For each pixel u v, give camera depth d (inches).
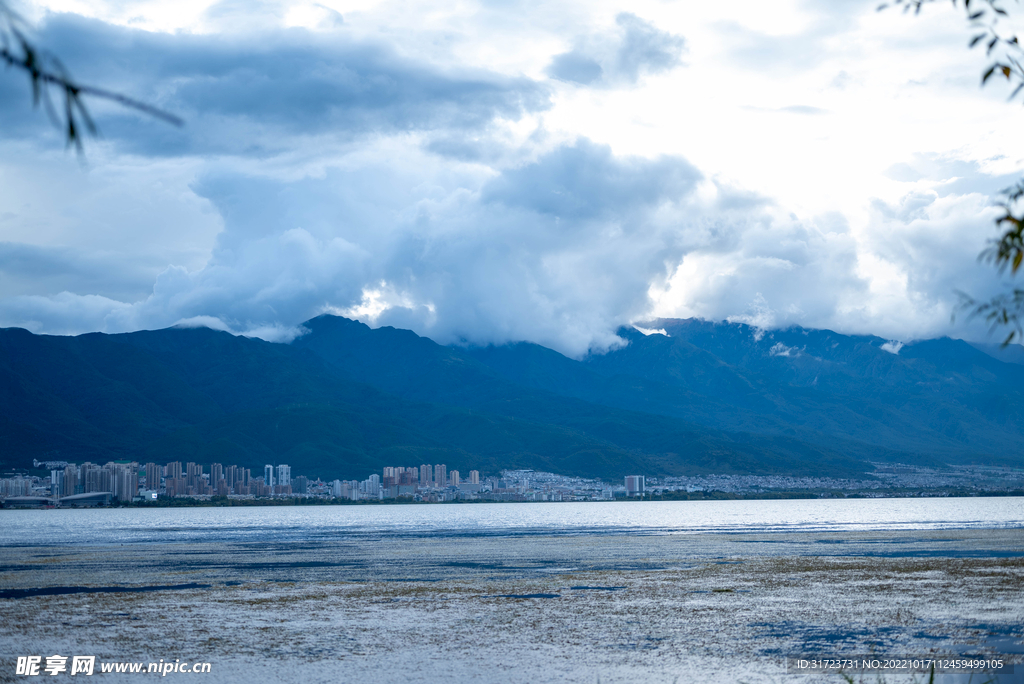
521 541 5152.6
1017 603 2166.6
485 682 1423.5
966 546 4111.7
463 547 4603.8
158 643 1743.4
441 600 2331.4
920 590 2418.8
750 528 6589.6
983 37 386.6
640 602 2262.6
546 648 1678.2
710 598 2316.7
